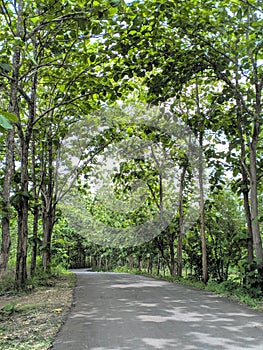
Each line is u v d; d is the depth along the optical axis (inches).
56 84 481.1
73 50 431.5
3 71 344.8
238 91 429.7
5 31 419.8
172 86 450.3
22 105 513.7
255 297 367.6
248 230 461.1
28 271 594.9
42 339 204.1
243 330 225.0
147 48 413.1
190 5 370.9
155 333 216.8
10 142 425.1
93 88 454.0
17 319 263.3
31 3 389.1
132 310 291.6
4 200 412.5
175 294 395.9
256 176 446.9
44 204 628.1
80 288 456.8
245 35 439.5
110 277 685.3
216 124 473.7
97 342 197.9
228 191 613.0
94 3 320.8
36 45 417.7
